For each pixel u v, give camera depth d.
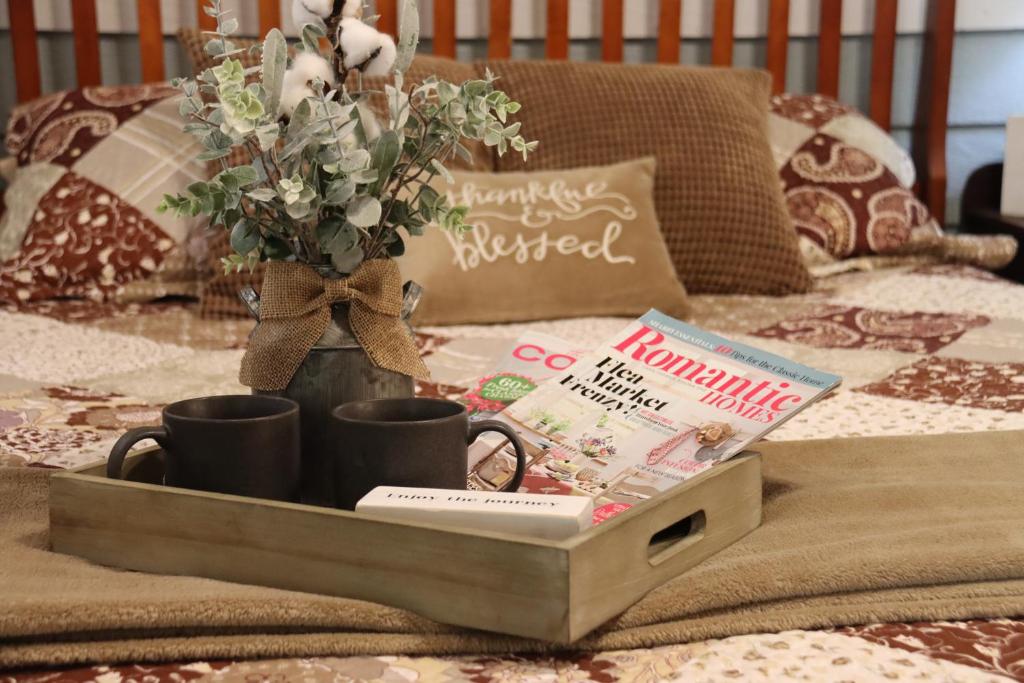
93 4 2.29
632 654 0.58
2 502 0.80
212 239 1.80
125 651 0.57
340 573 0.60
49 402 1.17
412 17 0.73
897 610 0.62
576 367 0.85
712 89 1.95
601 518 0.67
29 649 0.57
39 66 2.31
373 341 0.73
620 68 1.98
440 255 1.62
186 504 0.64
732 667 0.56
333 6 0.74
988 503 0.79
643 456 0.74
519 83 1.93
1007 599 0.63
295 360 0.72
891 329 1.56
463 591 0.57
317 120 0.66
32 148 1.94
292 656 0.57
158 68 2.28
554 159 1.87
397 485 0.65
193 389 1.24
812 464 0.92
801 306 1.75
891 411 1.12
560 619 0.54
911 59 2.57
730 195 1.85
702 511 0.67
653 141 1.87
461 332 1.58
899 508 0.78
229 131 0.63
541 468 0.74
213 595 0.59
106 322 1.64
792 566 0.64
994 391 1.20
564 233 1.67
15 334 1.53
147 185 1.85
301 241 0.74
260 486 0.66
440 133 0.74
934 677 0.55
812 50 2.57
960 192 2.63
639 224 1.71
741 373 0.80
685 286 1.87
